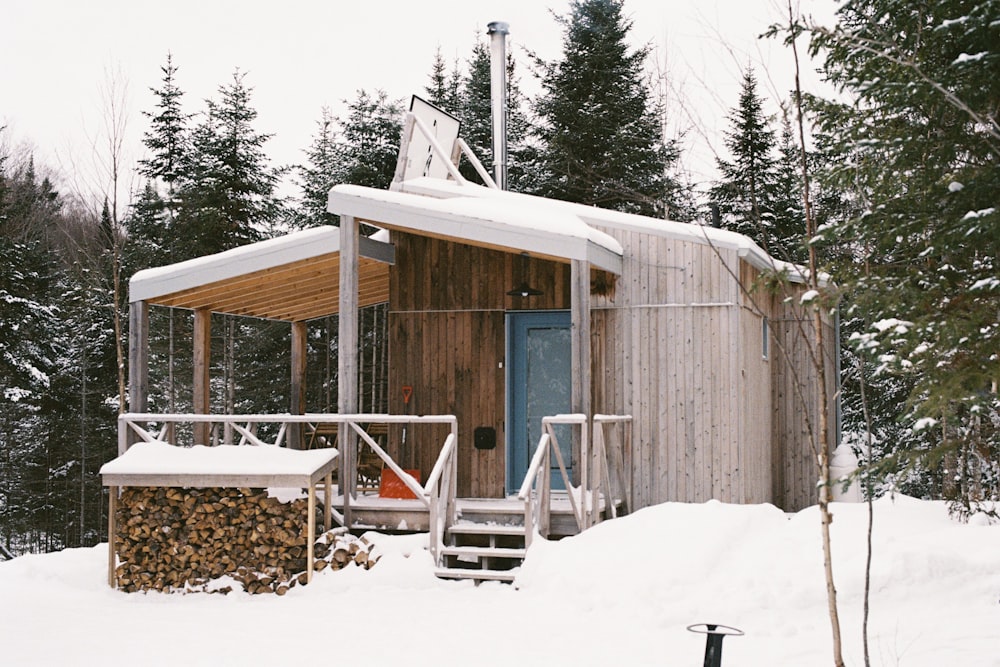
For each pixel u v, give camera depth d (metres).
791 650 5.94
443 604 7.59
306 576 8.46
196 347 11.91
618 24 21.11
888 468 4.72
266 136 21.91
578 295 8.91
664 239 10.14
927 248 5.37
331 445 14.15
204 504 8.66
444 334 10.93
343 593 8.16
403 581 8.19
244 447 8.86
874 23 5.57
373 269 11.59
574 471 9.22
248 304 12.24
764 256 10.64
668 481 9.96
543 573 7.88
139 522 8.77
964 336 4.74
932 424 4.54
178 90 21.89
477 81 24.70
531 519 8.38
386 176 20.80
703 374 9.91
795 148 6.88
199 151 21.59
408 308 11.04
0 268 19.69
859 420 17.27
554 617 7.05
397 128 20.91
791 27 4.86
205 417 9.44
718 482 9.77
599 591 7.34
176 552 8.67
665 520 8.27
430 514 8.68
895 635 6.11
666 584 7.26
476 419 10.78
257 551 8.56
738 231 16.17
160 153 21.75
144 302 10.47
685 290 10.02
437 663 5.92
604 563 7.66
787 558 7.59
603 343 10.30
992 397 4.86
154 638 6.71
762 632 6.43
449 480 9.11
